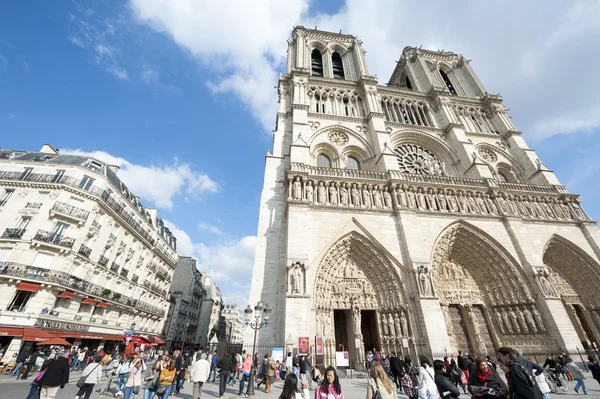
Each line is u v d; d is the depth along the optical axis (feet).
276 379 71.05
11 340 85.81
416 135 152.05
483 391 25.17
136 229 143.13
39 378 33.83
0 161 110.11
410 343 83.92
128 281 139.13
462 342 99.19
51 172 110.52
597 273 107.96
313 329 82.69
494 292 104.53
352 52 191.93
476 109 172.24
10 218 98.84
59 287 95.45
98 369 41.32
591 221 118.42
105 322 121.29
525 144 152.97
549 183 130.93
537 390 23.06
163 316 185.16
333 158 134.92
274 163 128.77
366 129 145.07
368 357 78.54
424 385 30.78
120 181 138.51
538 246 109.19
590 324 105.81
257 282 96.94
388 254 96.53
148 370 104.68
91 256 111.34
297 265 85.46
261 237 106.93
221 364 51.90
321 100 153.79
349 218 101.45
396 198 108.17
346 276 97.66
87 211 108.88
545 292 95.76
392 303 91.50
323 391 23.88
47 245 96.32
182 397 51.03
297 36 186.50
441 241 106.22
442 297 102.99
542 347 89.86
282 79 163.53
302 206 97.50
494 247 105.91
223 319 373.81
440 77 193.57
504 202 117.19
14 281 89.15
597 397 49.88
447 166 144.77
